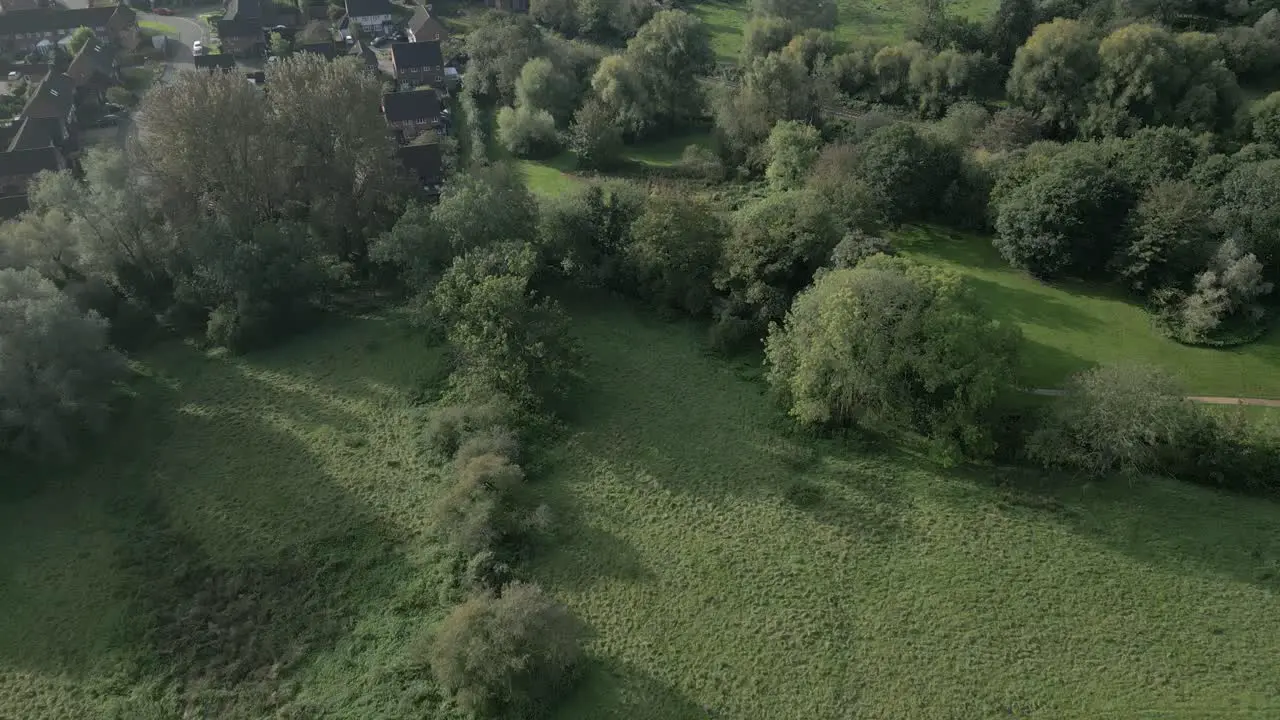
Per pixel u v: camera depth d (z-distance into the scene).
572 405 82.06
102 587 66.25
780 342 79.38
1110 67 125.00
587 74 151.88
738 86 140.62
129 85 159.12
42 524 72.00
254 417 82.62
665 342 90.94
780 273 87.50
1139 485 70.50
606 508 71.38
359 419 81.88
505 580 64.38
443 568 65.75
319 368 88.81
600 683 57.72
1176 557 64.75
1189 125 123.56
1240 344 84.69
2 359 73.75
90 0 198.00
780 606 62.88
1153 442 68.56
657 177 125.31
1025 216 95.12
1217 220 90.62
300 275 92.56
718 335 88.44
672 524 69.88
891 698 56.66
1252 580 62.81
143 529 71.25
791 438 77.81
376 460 77.00
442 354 88.31
